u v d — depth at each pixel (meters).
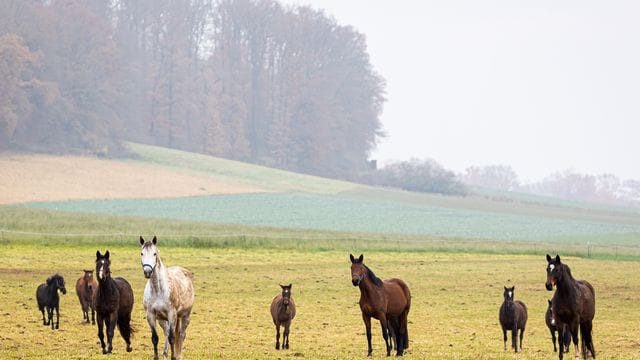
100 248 52.06
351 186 127.44
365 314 20.91
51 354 20.42
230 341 24.48
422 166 140.25
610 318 31.20
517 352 23.03
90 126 123.69
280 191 112.94
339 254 55.47
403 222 92.00
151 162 120.94
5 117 106.56
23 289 34.72
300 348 23.39
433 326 28.61
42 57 119.69
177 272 19.81
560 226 97.56
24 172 100.31
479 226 92.62
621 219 113.12
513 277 45.31
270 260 50.62
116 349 22.17
